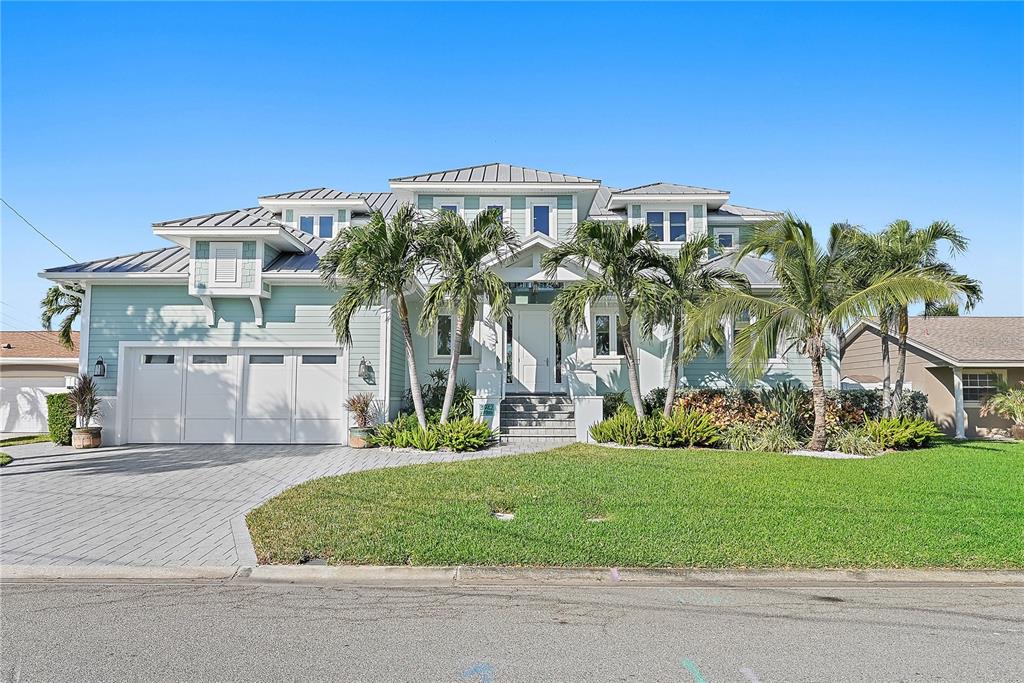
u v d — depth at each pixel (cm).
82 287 1653
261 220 1652
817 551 655
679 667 414
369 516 791
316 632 473
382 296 1595
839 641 458
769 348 1380
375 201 2502
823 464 1147
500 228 1379
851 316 1338
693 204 2145
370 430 1496
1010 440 1727
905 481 995
